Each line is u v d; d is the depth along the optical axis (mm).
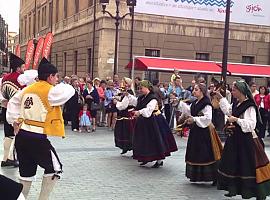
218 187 6582
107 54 25828
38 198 5789
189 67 20531
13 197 3004
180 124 7668
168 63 20469
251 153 6289
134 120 9461
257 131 6488
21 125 5219
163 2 26484
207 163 7227
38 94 5160
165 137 8688
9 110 5340
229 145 6449
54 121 5168
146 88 8672
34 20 52688
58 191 6684
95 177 7707
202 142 7262
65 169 8242
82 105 14398
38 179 7293
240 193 6363
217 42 27844
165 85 16906
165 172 8359
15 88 7488
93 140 12195
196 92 7320
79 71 31562
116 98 10500
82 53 30953
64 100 5113
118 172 8203
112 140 12273
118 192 6758
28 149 5164
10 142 7945
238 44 28422
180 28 27016
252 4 28484
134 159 9188
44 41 21516
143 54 26312
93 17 27359
